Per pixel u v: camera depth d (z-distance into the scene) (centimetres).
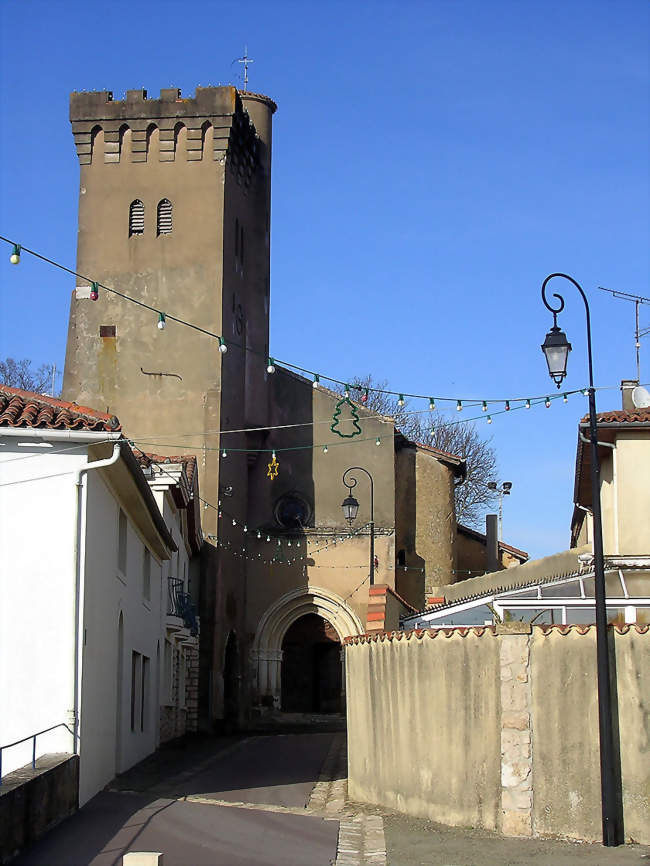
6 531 1638
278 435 4550
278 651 4409
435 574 4684
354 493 4519
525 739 1521
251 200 4512
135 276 4056
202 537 3834
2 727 1594
